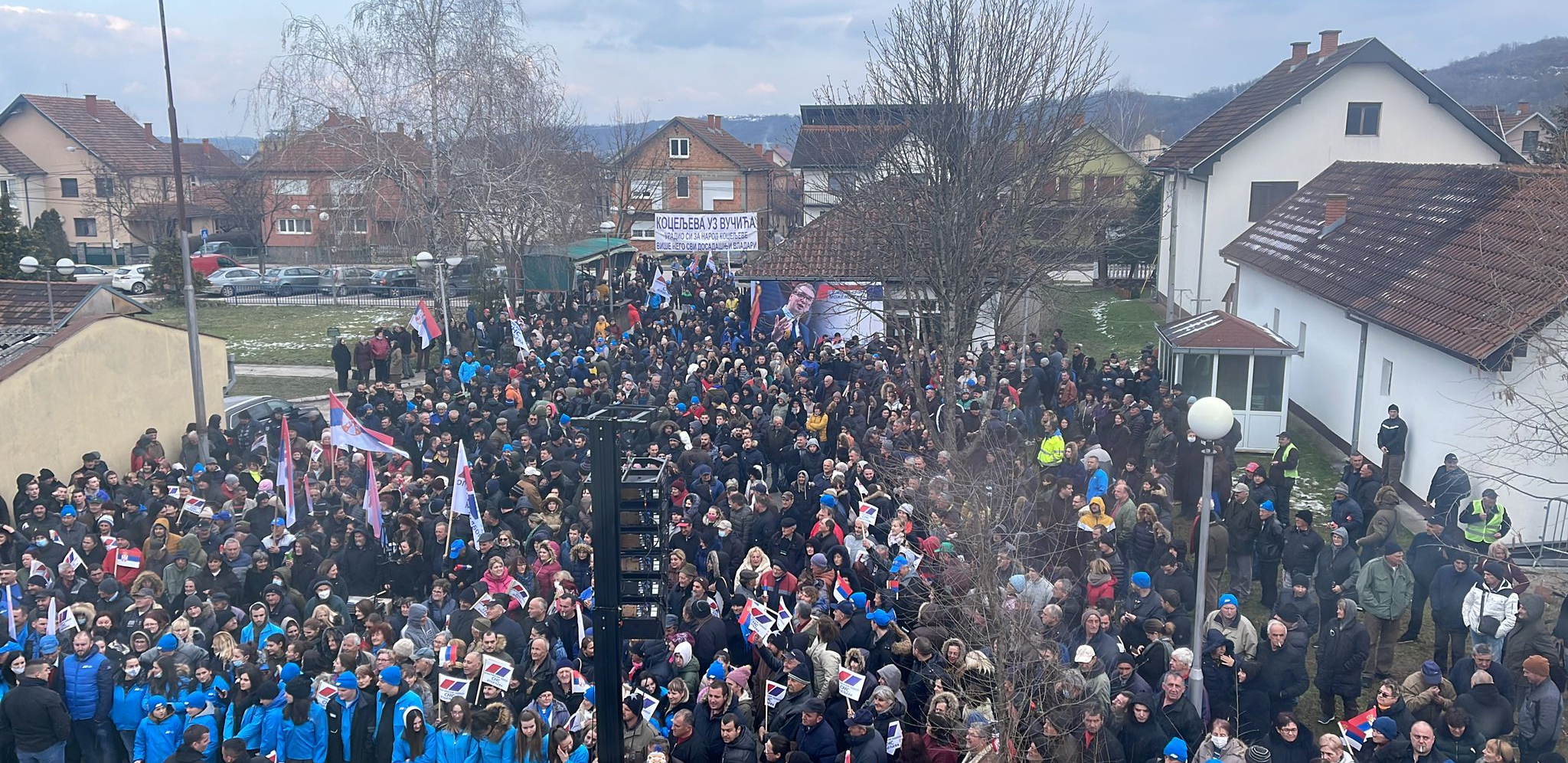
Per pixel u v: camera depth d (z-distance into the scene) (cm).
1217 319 2386
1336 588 1364
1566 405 1538
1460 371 1862
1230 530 1545
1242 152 3759
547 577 1389
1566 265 1705
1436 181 2555
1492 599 1235
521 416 2112
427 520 1591
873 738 1009
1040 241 2086
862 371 2409
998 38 1877
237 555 1470
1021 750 1004
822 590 1291
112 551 1477
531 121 3969
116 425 2328
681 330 3238
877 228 1991
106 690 1222
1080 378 2447
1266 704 1131
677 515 1562
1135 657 1169
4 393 2042
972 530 1186
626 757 1061
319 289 5250
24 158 6956
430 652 1185
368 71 3706
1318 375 2573
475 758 1082
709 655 1220
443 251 3759
